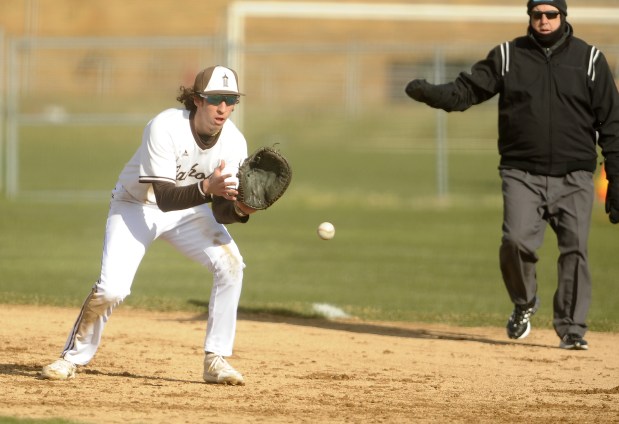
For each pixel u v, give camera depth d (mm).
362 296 41188
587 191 29578
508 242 29422
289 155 119125
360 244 59844
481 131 122562
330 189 90562
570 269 29984
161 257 54062
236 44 81875
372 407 21000
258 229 67125
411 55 137250
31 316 33500
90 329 22516
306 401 21438
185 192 20484
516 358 28219
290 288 43094
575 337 29766
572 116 29219
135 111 127312
